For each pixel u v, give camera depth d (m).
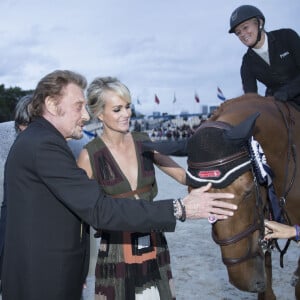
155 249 2.32
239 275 1.94
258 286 1.96
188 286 4.16
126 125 2.33
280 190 2.61
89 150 2.38
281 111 2.58
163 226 1.88
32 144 1.84
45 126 1.92
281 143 2.52
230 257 1.93
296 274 3.01
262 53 3.14
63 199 1.83
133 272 2.25
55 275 1.84
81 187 1.84
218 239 1.94
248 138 1.91
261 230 2.02
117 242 2.28
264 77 3.21
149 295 2.25
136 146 2.44
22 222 1.84
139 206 1.87
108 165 2.34
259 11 3.08
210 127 1.99
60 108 1.92
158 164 2.56
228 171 1.87
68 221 1.90
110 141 2.40
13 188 1.88
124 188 2.32
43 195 1.86
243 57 3.35
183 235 6.25
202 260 5.00
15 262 1.85
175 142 2.07
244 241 1.94
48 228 1.85
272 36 3.10
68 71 2.00
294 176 2.56
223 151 1.89
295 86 2.71
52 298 1.84
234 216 1.91
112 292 2.25
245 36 3.10
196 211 1.87
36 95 1.95
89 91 2.33
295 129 2.63
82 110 1.98
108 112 2.29
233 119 2.19
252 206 1.97
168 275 2.35
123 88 2.29
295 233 2.30
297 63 3.04
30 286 1.82
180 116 46.84
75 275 1.92
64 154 1.86
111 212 1.83
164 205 1.89
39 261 1.83
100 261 2.33
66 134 2.00
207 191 1.89
